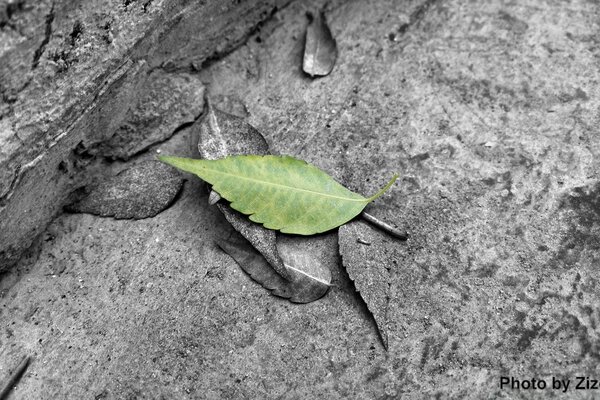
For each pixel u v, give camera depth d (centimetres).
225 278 49
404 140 51
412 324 48
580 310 48
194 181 51
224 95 53
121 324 48
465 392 47
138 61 50
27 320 49
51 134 48
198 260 49
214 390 47
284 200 48
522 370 47
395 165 51
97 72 48
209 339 48
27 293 49
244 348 48
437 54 53
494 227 49
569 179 50
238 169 48
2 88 46
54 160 49
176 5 50
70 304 49
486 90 52
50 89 47
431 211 50
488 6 55
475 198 50
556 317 48
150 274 49
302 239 49
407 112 52
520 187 50
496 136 51
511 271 48
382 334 47
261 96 53
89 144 50
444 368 47
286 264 49
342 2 55
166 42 51
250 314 48
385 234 49
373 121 52
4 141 46
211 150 50
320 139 52
